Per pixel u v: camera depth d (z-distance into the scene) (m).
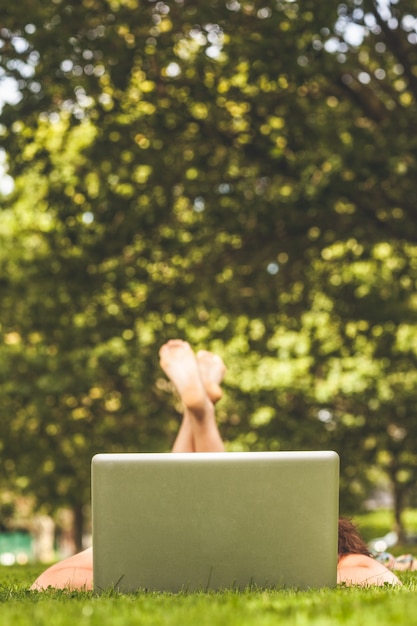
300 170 11.17
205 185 12.02
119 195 12.27
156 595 3.66
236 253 12.88
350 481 17.50
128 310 14.01
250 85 10.86
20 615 3.15
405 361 15.16
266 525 3.78
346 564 4.67
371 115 11.54
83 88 10.64
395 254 13.21
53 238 13.92
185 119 11.55
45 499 21.62
